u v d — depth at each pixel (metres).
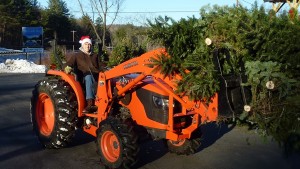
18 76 20.66
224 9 5.03
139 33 5.36
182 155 6.41
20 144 7.02
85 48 6.76
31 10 60.69
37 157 6.28
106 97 6.06
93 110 6.45
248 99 4.80
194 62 4.95
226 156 6.36
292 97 4.54
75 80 6.58
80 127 6.73
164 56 5.22
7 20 56.38
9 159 6.15
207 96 4.92
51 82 6.82
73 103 6.54
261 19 4.69
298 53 4.57
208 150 6.71
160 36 5.16
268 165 5.87
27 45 31.70
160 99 5.54
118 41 11.16
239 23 4.70
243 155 6.39
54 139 6.55
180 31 5.07
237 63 4.89
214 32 4.91
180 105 5.57
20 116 9.43
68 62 6.68
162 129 5.55
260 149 6.70
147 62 5.44
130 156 5.41
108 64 7.70
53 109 6.66
